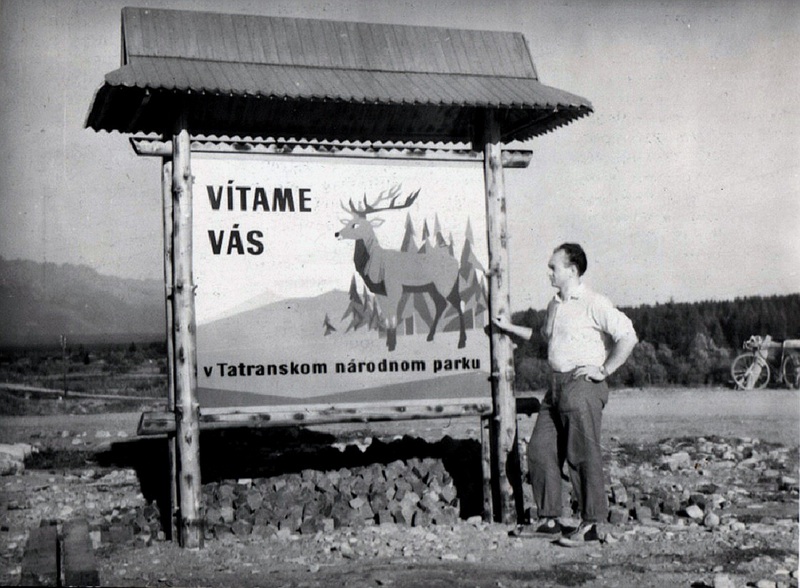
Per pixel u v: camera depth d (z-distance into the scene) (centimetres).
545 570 501
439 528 620
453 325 634
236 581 480
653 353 1513
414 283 628
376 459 705
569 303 594
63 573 426
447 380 630
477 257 641
